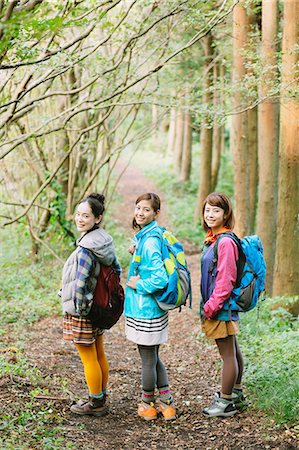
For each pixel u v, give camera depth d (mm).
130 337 4301
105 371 4523
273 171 8648
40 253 11922
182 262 4266
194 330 7531
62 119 10727
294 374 4941
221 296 4195
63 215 11766
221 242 4250
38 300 8852
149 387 4473
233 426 4355
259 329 6988
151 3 6621
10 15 3406
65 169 12555
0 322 7465
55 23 3707
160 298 4164
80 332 4227
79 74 9680
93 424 4355
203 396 5137
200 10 6602
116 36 7207
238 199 10008
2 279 9992
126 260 12406
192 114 7992
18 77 8070
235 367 4449
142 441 4125
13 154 12125
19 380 4918
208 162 17062
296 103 6953
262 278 4391
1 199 13336
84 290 4070
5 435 3797
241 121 9711
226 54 10891
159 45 8609
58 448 3689
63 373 5531
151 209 4273
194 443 4109
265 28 7773
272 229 8789
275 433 4164
